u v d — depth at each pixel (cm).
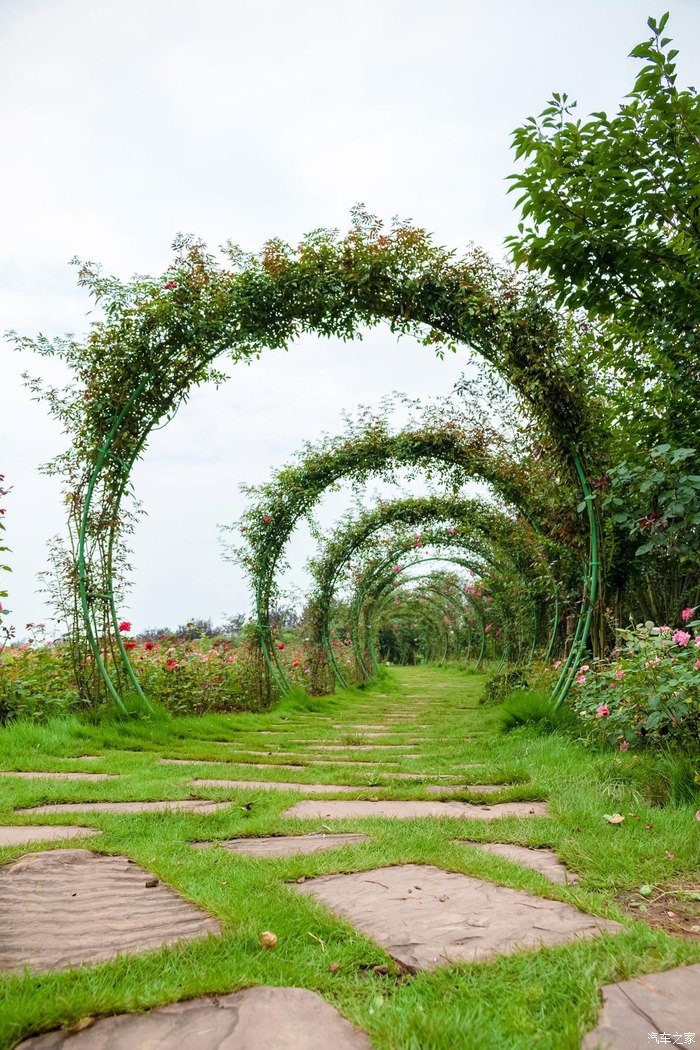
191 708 778
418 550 1592
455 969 132
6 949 142
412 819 275
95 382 596
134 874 197
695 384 399
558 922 159
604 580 538
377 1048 103
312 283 584
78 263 564
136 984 124
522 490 805
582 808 276
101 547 611
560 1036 105
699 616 495
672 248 346
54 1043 105
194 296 599
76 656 596
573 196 321
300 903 169
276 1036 107
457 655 2706
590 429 532
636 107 281
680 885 190
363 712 973
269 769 420
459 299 550
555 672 725
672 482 412
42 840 229
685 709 324
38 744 475
